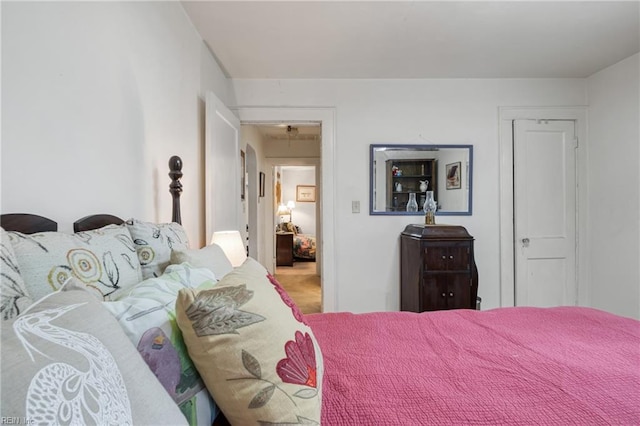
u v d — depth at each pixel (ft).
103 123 3.73
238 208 9.36
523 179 10.12
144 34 4.72
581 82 10.05
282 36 7.47
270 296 2.58
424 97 10.09
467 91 10.09
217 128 7.48
